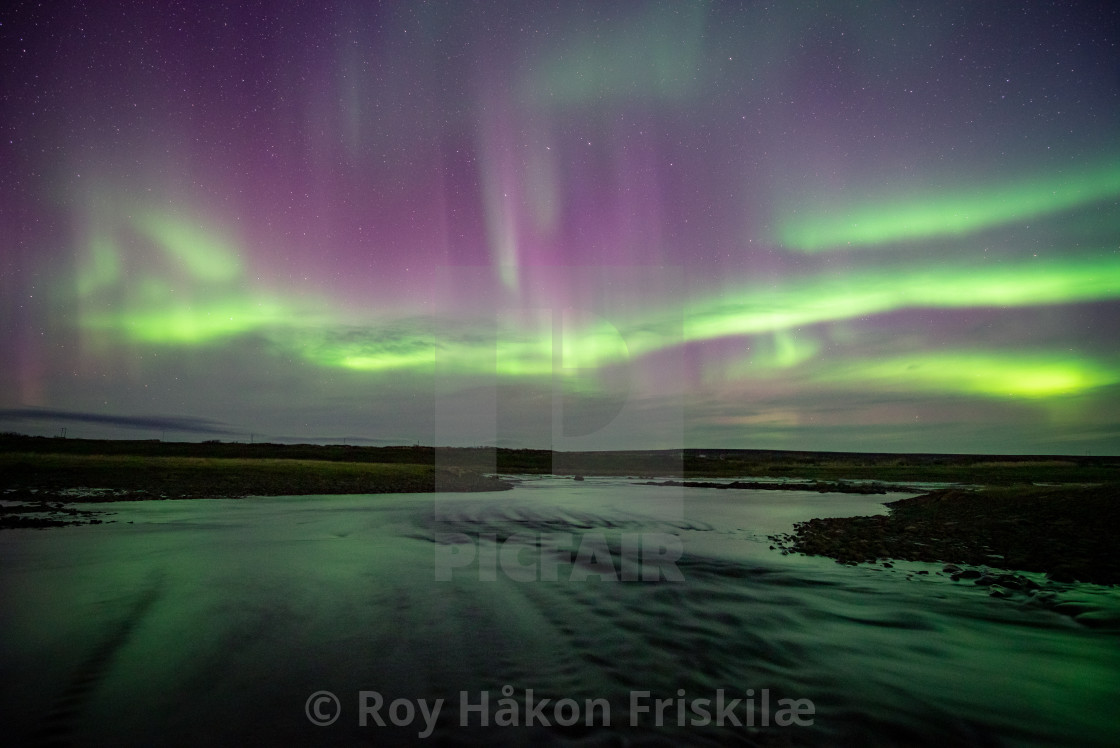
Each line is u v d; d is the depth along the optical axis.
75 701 6.05
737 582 11.75
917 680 6.79
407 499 32.03
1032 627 8.71
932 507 23.55
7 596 10.39
